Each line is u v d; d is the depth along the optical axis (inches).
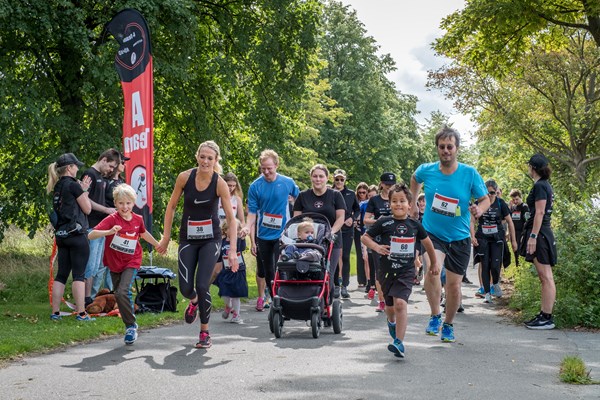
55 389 226.1
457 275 323.3
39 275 596.7
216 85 937.5
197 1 894.4
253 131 940.6
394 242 287.4
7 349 285.1
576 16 958.4
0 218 702.5
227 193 305.9
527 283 471.8
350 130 1876.2
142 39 482.9
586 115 1489.9
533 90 1485.0
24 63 746.8
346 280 550.0
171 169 916.0
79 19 660.7
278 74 924.0
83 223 386.9
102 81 715.4
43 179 692.1
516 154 1685.5
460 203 320.8
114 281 323.3
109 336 339.6
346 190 543.5
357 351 301.0
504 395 220.2
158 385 232.2
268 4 883.4
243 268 398.6
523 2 879.1
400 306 283.0
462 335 348.8
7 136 666.2
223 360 277.4
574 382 239.6
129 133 488.1
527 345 318.0
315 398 214.8
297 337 343.6
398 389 227.6
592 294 397.7
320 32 932.0
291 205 507.8
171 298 429.4
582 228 432.5
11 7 628.1
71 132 722.8
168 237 319.3
